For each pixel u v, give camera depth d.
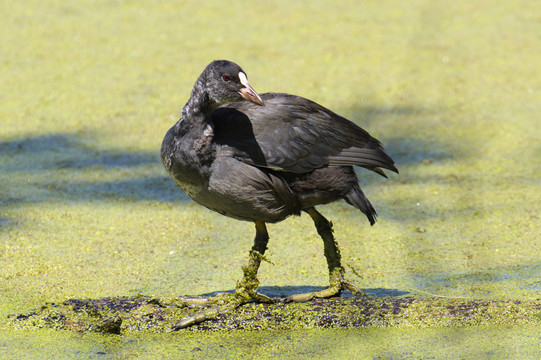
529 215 11.27
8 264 9.79
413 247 10.30
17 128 15.36
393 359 7.40
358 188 8.42
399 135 15.28
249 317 8.20
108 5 24.92
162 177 13.41
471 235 10.65
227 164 7.84
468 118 16.03
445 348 7.61
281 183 8.03
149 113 16.27
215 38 21.31
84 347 7.69
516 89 17.69
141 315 8.21
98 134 15.23
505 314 8.20
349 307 8.34
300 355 7.52
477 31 22.44
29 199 12.21
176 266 9.83
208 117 7.87
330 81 17.97
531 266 9.53
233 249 10.43
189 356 7.51
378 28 22.52
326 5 25.25
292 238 10.84
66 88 17.62
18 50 20.25
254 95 7.80
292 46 20.70
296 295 8.60
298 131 8.08
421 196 12.38
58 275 9.48
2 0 25.25
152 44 20.83
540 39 21.50
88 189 12.74
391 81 18.16
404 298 8.56
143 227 11.20
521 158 13.91
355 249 10.33
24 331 8.03
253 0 25.73
